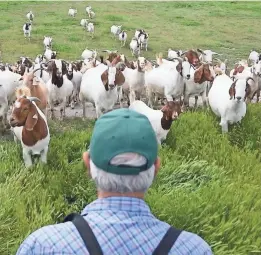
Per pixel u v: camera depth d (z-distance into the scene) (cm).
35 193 689
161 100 1427
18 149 855
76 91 1385
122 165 198
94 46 2461
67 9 3466
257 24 3123
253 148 981
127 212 200
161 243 196
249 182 779
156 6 3691
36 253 194
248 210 664
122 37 2503
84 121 1222
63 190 740
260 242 593
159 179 750
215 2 3847
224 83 1092
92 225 197
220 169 805
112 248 193
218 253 550
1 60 2134
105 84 1112
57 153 857
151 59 2273
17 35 2630
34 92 1046
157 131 926
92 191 729
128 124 203
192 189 732
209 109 1169
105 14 3328
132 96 1370
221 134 998
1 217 604
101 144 201
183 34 2806
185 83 1248
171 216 605
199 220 610
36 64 1523
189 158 874
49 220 610
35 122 770
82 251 192
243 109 1038
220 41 2648
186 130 984
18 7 3462
